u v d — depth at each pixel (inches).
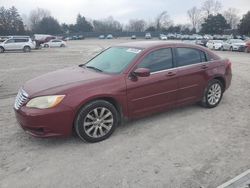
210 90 257.4
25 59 866.8
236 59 781.9
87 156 175.9
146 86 210.8
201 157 173.0
